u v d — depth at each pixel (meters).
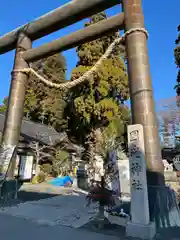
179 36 13.54
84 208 6.17
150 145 4.61
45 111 25.47
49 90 26.23
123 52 18.80
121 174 8.51
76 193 9.63
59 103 24.84
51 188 11.35
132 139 4.20
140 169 3.94
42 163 16.64
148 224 3.66
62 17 7.37
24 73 7.86
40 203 6.77
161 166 4.61
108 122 16.72
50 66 29.36
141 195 3.81
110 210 5.04
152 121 4.77
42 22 7.74
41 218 4.92
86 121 17.42
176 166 13.64
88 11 7.06
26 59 7.86
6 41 8.62
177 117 14.01
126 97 17.81
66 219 4.86
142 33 5.49
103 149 10.39
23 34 8.14
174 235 3.72
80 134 21.03
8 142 7.09
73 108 20.09
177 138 15.00
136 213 3.76
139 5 5.81
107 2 6.64
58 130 24.30
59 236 3.67
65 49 7.31
